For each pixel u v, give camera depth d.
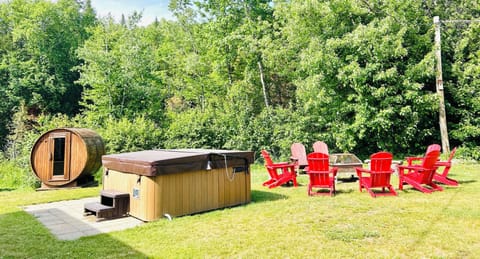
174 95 26.30
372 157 6.82
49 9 24.61
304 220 5.11
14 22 24.45
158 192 5.35
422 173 7.14
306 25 14.95
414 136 14.07
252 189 8.30
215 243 4.12
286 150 14.07
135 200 5.66
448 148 12.98
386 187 7.32
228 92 20.09
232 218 5.37
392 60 13.52
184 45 23.95
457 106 14.19
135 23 22.73
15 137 17.36
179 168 5.54
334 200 6.56
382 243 3.97
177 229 4.79
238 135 14.38
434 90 14.54
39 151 9.98
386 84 12.95
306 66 13.89
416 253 3.62
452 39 14.68
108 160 6.41
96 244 4.17
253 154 6.87
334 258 3.54
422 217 5.07
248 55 18.88
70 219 5.64
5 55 24.17
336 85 14.08
